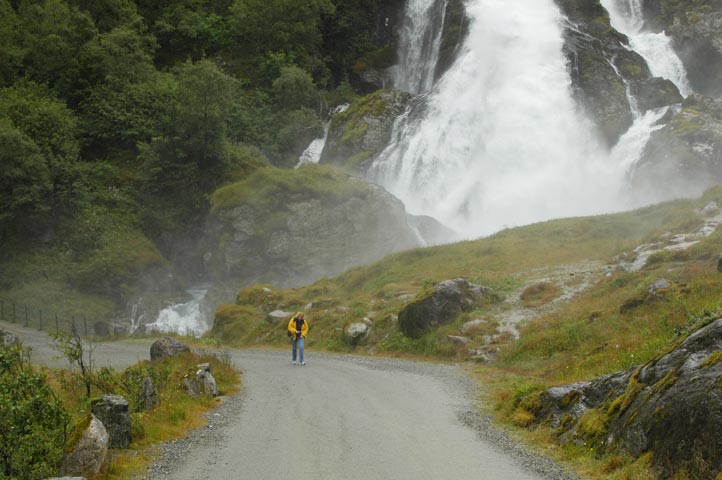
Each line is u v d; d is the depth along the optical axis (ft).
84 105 192.03
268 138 198.39
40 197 146.20
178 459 29.73
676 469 23.80
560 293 76.38
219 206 154.20
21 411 26.71
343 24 246.27
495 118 181.06
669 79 196.34
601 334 55.98
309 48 239.91
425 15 236.22
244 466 28.43
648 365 30.04
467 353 66.44
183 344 57.26
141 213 163.63
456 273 94.38
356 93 240.12
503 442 32.99
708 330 28.27
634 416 27.68
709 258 67.92
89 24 205.36
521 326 69.21
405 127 195.93
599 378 34.24
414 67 234.38
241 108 201.16
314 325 89.81
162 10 247.50
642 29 223.51
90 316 134.00
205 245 157.28
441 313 74.84
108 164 174.60
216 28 240.94
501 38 196.95
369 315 86.33
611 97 175.73
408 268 105.70
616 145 166.91
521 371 56.34
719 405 23.48
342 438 33.24
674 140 148.87
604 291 71.00
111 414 31.45
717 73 192.34
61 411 28.27
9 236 145.59
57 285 138.72
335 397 44.62
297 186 152.76
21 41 205.87
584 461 28.50
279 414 39.06
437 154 183.62
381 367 62.18
